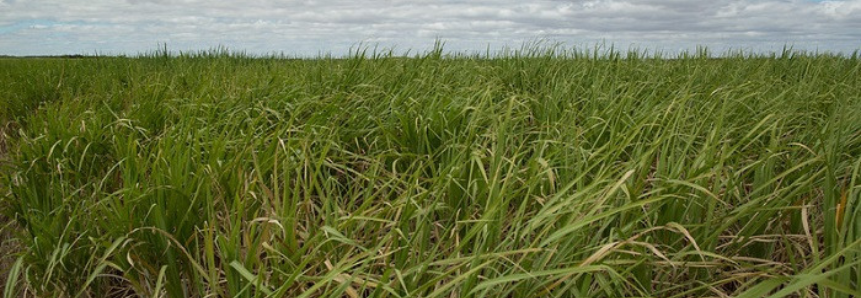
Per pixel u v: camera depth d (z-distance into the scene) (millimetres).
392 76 5324
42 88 6836
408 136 3678
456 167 2748
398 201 2510
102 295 2953
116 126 3947
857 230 2086
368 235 2578
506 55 6691
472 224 2570
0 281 3264
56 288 2619
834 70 6738
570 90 4793
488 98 3840
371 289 2523
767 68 6660
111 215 2646
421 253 2244
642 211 2467
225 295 2611
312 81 5523
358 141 4082
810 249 2631
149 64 10055
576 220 2273
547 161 2693
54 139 3809
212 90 5184
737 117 3803
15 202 3240
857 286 1927
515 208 2910
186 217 2588
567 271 1795
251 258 2221
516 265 1893
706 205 2607
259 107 4316
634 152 3051
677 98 3904
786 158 3074
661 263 2215
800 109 4246
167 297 2619
